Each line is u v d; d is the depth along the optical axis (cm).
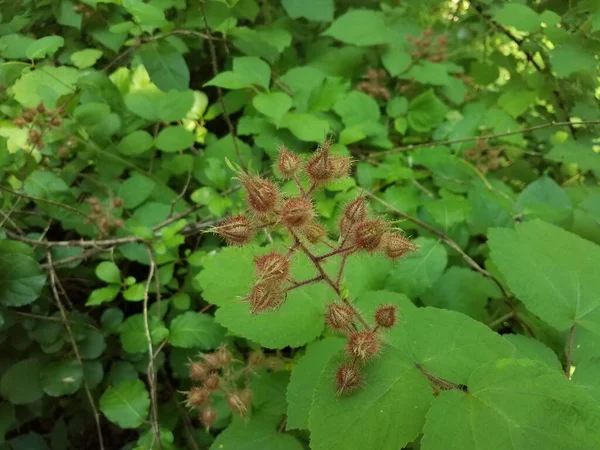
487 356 19
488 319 31
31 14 36
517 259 24
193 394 26
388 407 18
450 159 37
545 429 16
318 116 39
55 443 31
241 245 20
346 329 20
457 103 43
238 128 38
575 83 42
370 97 39
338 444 17
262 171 38
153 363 29
